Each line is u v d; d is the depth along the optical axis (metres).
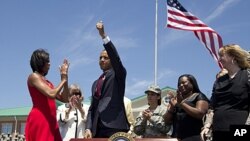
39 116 5.81
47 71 6.15
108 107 6.30
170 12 13.13
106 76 6.54
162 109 7.39
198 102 6.48
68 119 9.09
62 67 6.04
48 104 5.92
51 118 5.90
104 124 6.22
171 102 6.96
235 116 5.37
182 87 6.77
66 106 9.34
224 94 5.52
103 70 6.74
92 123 6.54
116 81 6.38
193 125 6.45
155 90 7.52
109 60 6.68
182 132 6.53
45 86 5.80
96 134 6.32
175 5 13.17
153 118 7.25
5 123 46.53
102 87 6.49
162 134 7.21
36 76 5.90
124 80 6.36
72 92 9.05
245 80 5.41
